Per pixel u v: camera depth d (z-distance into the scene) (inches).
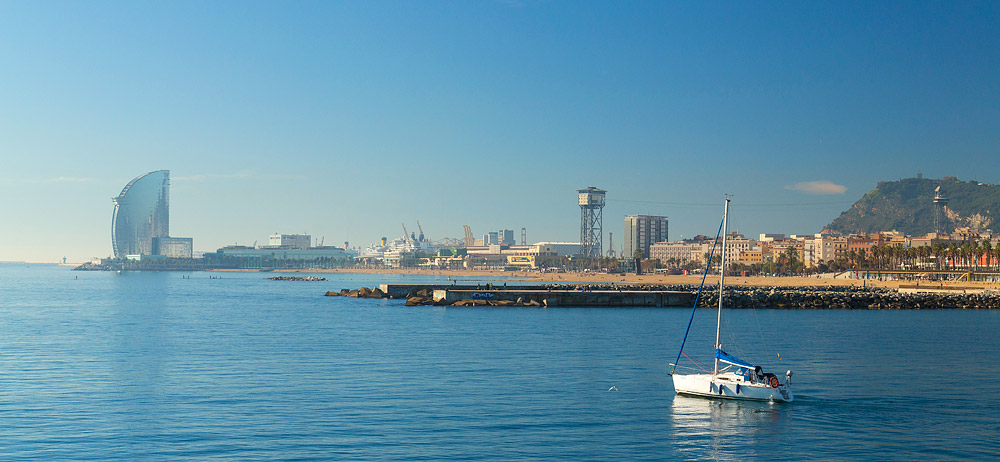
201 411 2410.2
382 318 5723.4
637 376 3056.1
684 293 6983.3
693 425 2279.8
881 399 2630.4
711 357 3619.6
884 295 7253.9
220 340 4293.8
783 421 2335.1
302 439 2085.4
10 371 3174.2
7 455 1945.1
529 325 5088.6
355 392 2709.2
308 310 6742.1
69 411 2411.4
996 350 3823.8
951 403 2571.4
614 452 2003.0
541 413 2409.0
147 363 3393.2
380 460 1905.8
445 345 4005.9
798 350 3833.7
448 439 2096.5
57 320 5748.0
